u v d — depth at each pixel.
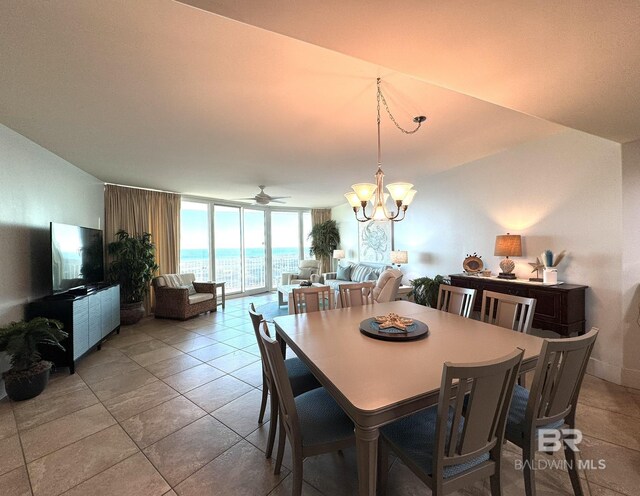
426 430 1.36
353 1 1.03
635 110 1.89
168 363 3.20
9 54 1.60
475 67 1.46
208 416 2.21
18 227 2.79
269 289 7.93
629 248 2.56
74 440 1.93
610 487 1.53
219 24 1.40
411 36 1.23
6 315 2.63
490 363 1.03
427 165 4.09
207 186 5.23
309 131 2.76
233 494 1.51
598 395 2.41
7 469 1.68
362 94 2.10
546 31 1.19
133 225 5.17
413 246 5.16
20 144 2.81
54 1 1.24
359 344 1.74
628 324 2.57
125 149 3.22
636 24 1.13
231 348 3.65
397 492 1.53
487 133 2.94
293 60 1.70
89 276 3.85
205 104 2.21
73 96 2.07
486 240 3.82
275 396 1.73
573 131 2.90
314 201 7.32
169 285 5.19
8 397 2.48
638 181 2.51
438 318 2.31
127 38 1.49
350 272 6.65
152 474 1.64
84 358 3.33
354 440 1.39
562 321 2.68
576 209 2.89
